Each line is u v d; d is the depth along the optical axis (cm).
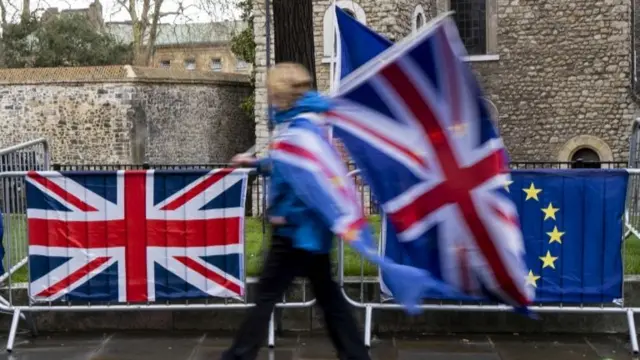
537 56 2253
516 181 610
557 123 2253
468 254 511
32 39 3538
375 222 705
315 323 654
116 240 625
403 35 2039
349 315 469
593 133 2230
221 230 625
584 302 615
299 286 645
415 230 510
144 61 3300
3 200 661
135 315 664
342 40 658
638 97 2197
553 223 611
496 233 508
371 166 508
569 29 2228
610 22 2202
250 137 2784
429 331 651
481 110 503
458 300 634
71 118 2469
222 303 643
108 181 621
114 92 2436
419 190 508
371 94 502
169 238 625
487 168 505
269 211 453
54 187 621
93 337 648
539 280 613
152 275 626
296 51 921
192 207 623
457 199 507
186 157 2580
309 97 449
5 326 664
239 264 626
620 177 607
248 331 455
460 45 488
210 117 2639
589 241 611
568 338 638
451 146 504
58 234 623
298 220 440
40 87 2483
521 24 2259
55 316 662
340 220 431
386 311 650
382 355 597
